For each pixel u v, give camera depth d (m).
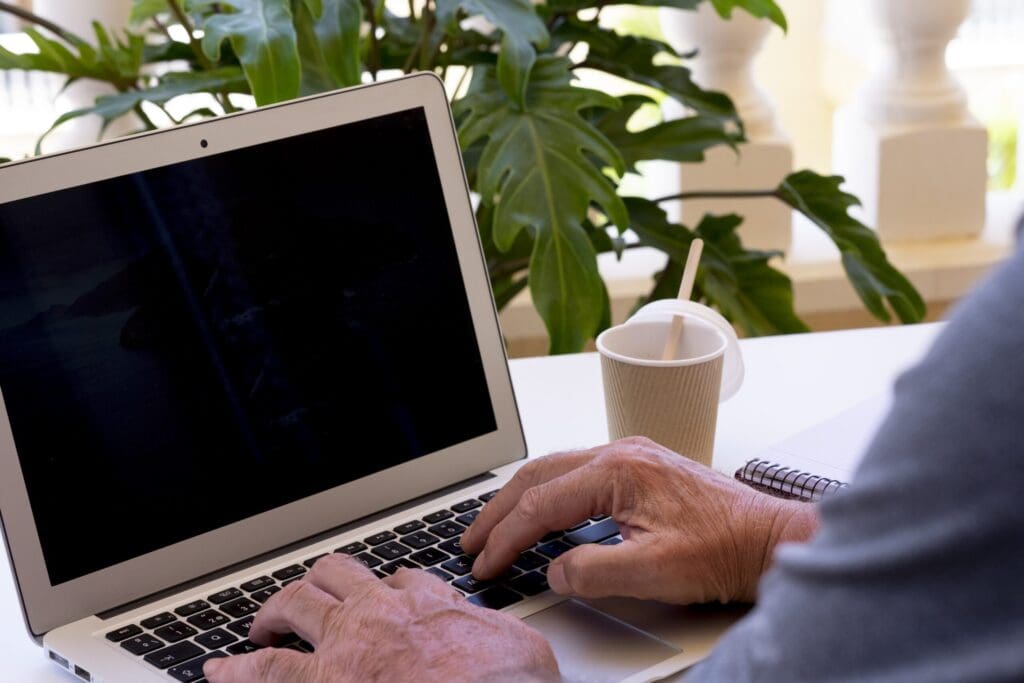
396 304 0.90
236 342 0.82
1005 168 2.72
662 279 1.73
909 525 0.32
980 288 0.34
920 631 0.32
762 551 0.71
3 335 0.74
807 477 0.86
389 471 0.88
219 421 0.81
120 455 0.77
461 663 0.60
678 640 0.69
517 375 1.17
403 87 0.91
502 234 1.32
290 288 0.85
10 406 0.73
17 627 0.78
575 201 1.33
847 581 0.33
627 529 0.73
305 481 0.84
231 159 0.83
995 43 2.64
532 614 0.72
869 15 2.26
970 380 0.32
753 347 1.21
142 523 0.77
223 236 0.82
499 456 0.93
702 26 2.16
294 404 0.84
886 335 1.24
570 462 0.78
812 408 1.06
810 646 0.34
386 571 0.78
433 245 0.92
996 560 0.31
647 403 0.89
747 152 2.21
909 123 2.26
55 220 0.76
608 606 0.73
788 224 2.27
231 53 1.63
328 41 1.36
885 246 2.28
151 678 0.67
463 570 0.78
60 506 0.75
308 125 0.86
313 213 0.86
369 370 0.88
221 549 0.80
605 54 1.77
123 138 0.79
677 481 0.74
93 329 0.77
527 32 1.39
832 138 2.61
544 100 1.41
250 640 0.70
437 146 0.92
